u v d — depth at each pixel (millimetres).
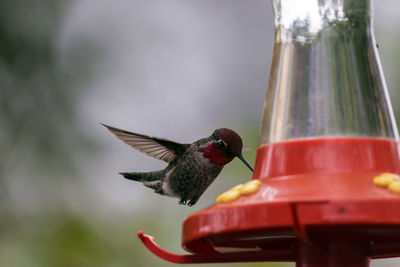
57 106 11328
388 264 10383
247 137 11188
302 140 5398
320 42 5680
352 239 5410
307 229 4762
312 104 5516
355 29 5703
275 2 6035
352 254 5398
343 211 4453
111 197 11070
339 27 5695
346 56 5625
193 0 14195
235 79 13547
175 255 5613
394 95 10281
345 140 5328
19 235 10508
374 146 5328
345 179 4984
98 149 11273
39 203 10797
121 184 11164
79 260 10352
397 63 10523
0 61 11297
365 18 5781
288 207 4602
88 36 11820
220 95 13102
